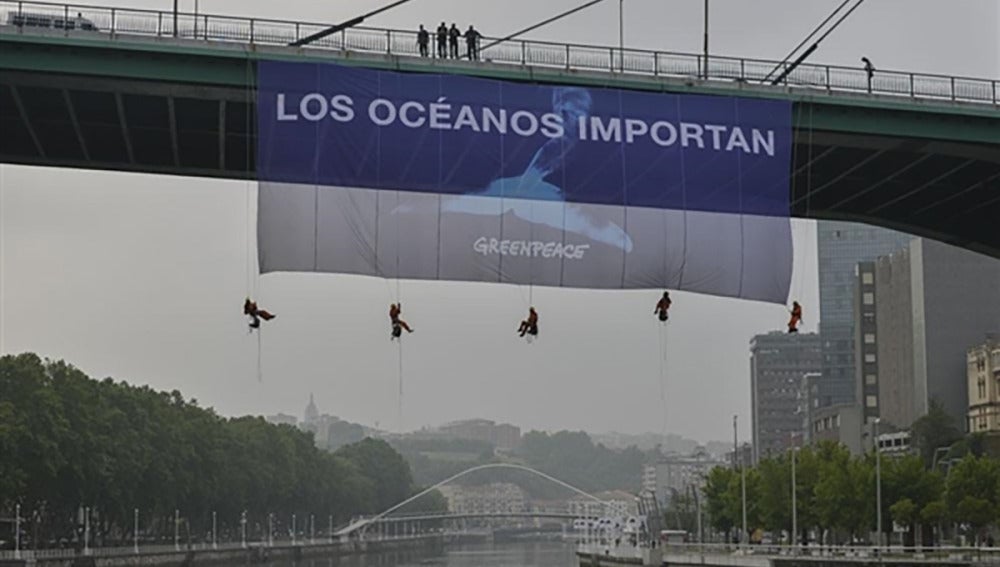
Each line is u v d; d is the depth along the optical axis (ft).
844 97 300.81
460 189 262.06
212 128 310.04
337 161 258.98
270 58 276.82
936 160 326.85
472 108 265.34
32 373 631.15
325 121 260.01
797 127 301.84
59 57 276.82
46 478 625.00
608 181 266.57
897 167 333.01
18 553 607.78
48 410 627.46
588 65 282.77
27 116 305.32
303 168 258.37
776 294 269.44
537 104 267.59
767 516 622.54
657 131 269.64
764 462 645.10
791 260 270.05
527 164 264.72
